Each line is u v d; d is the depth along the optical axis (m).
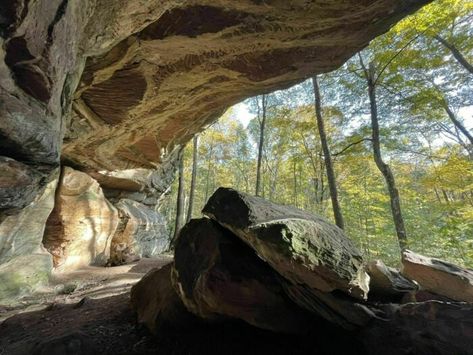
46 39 2.71
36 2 2.36
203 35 4.95
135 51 5.16
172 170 15.62
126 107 6.78
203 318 3.17
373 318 2.51
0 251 5.85
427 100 9.54
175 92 6.76
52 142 3.81
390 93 10.66
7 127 2.92
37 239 7.15
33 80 2.87
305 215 3.06
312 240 2.42
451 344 2.19
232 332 3.18
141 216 12.77
